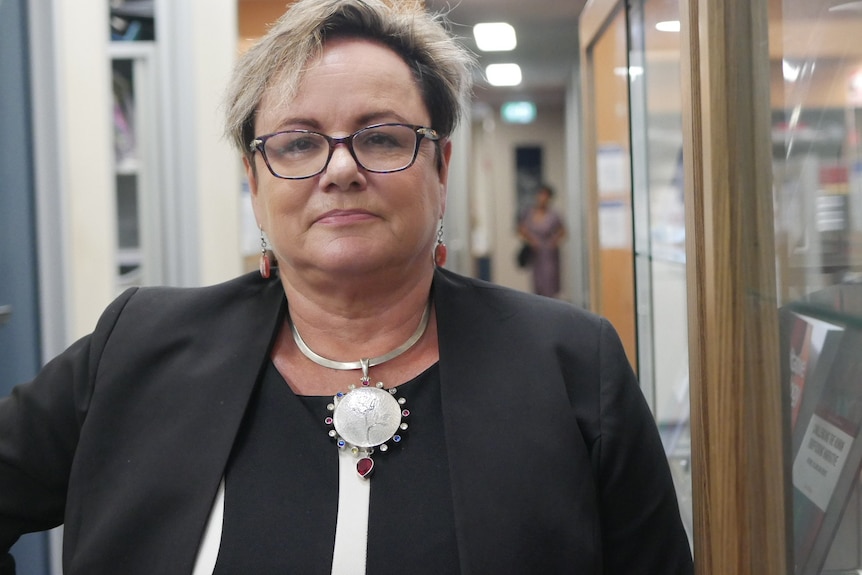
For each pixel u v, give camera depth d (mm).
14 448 1040
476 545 875
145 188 2533
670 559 997
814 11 765
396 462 934
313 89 937
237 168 2570
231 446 944
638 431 978
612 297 2064
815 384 791
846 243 741
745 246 781
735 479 792
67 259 1991
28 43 1899
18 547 1847
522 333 999
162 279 2543
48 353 1954
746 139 778
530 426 929
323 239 937
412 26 985
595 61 2191
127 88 2590
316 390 993
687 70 826
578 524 903
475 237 10859
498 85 7902
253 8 2770
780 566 794
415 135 961
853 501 758
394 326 1021
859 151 714
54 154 1962
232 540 902
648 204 1607
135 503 934
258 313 1040
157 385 999
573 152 6160
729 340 787
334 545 890
